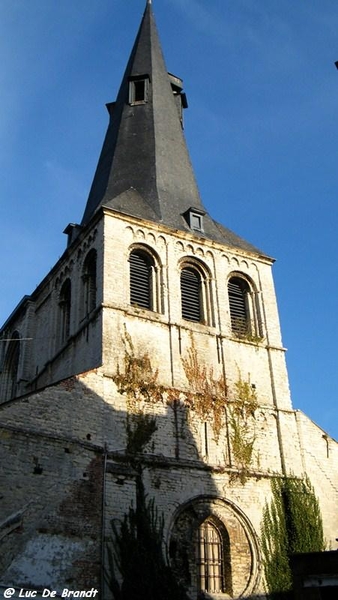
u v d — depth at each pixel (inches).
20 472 946.7
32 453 970.7
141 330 1225.4
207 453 1160.2
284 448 1237.7
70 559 932.0
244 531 1128.2
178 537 1063.6
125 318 1218.6
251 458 1197.7
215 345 1294.3
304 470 1233.4
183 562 1050.1
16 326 1644.9
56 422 1024.9
